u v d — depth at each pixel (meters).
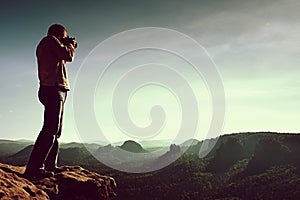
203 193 103.31
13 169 4.88
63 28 5.30
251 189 97.94
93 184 5.08
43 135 4.75
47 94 4.82
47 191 4.31
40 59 4.90
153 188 108.75
